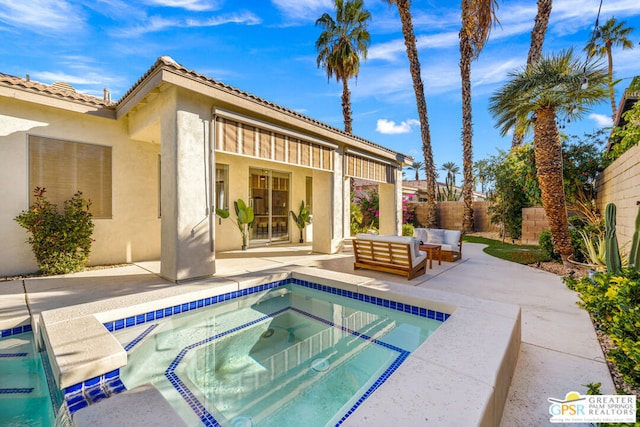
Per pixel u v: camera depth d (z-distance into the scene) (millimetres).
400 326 4285
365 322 4559
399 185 13359
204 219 6090
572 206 10664
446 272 7133
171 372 3248
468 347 2615
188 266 5812
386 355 3562
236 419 2537
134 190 7715
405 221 19016
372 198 19656
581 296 4203
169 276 5812
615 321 2434
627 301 2531
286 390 2926
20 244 6184
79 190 6902
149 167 7977
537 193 11836
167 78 5289
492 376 2162
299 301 5445
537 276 6723
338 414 2572
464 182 16469
